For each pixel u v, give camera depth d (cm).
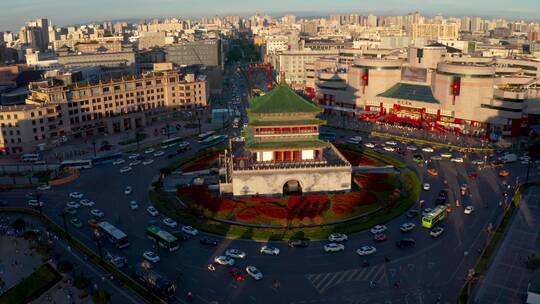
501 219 14312
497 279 11206
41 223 15050
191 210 15200
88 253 12812
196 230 13912
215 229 13962
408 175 18362
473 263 11969
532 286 10238
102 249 13112
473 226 14050
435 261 12100
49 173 19588
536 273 10756
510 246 12769
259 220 14338
